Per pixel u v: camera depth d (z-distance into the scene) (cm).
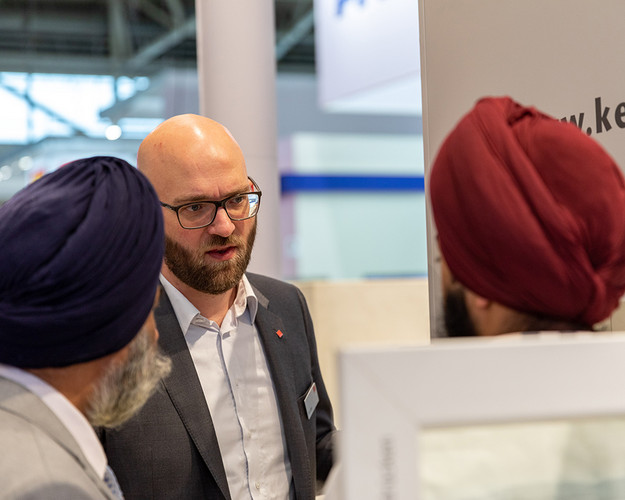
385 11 253
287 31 920
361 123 1098
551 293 92
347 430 48
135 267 84
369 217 1081
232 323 160
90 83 763
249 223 154
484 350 50
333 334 389
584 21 100
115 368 87
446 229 103
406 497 48
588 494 52
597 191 92
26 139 740
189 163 145
